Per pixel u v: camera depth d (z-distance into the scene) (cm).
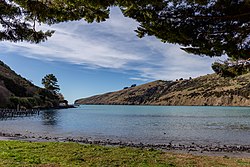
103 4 559
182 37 671
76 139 2141
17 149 1116
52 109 9962
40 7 592
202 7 629
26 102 7681
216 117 5925
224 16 629
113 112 8650
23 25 657
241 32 667
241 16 621
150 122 4322
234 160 1117
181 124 3938
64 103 13775
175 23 653
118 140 2141
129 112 8688
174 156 1151
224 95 16575
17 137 2153
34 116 5850
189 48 732
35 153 1038
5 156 929
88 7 610
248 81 16650
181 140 2208
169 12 641
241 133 2786
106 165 910
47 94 10512
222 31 663
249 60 743
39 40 682
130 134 2595
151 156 1116
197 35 667
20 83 9619
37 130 2883
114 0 556
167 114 7300
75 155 1053
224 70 770
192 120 4897
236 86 16912
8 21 646
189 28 646
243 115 6781
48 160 916
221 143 2055
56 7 618
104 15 639
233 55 726
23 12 629
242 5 599
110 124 3831
